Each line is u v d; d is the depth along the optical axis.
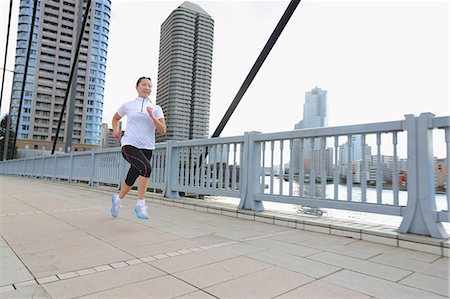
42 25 67.12
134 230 2.89
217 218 3.79
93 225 3.09
